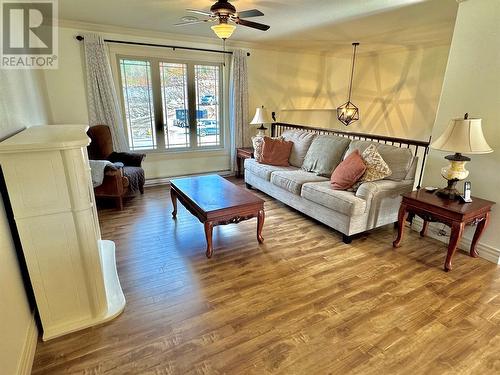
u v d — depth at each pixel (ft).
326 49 18.57
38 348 5.49
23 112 7.81
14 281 5.09
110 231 10.48
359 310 6.59
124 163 13.99
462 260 8.70
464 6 8.44
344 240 9.81
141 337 5.77
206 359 5.30
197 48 15.69
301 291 7.25
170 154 16.46
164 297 6.97
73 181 5.30
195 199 9.27
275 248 9.41
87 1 9.81
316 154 12.75
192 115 16.60
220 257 8.83
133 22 12.55
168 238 10.01
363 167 9.92
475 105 8.56
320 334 5.90
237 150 17.52
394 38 15.38
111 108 14.01
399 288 7.38
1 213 4.96
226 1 8.68
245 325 6.12
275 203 13.55
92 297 5.97
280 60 18.38
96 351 5.44
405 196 8.89
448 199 8.48
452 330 6.02
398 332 5.96
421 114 18.03
